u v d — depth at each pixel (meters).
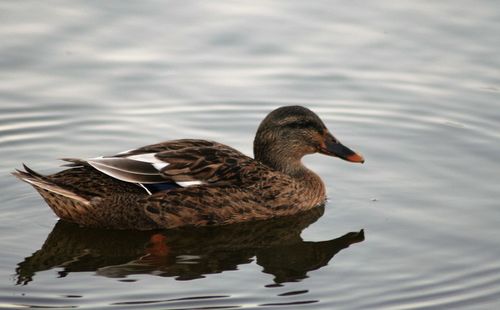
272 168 15.25
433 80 18.59
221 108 17.73
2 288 12.07
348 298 11.88
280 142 15.25
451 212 14.20
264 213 14.61
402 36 19.89
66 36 19.55
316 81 18.58
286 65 19.03
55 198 13.79
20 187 15.09
